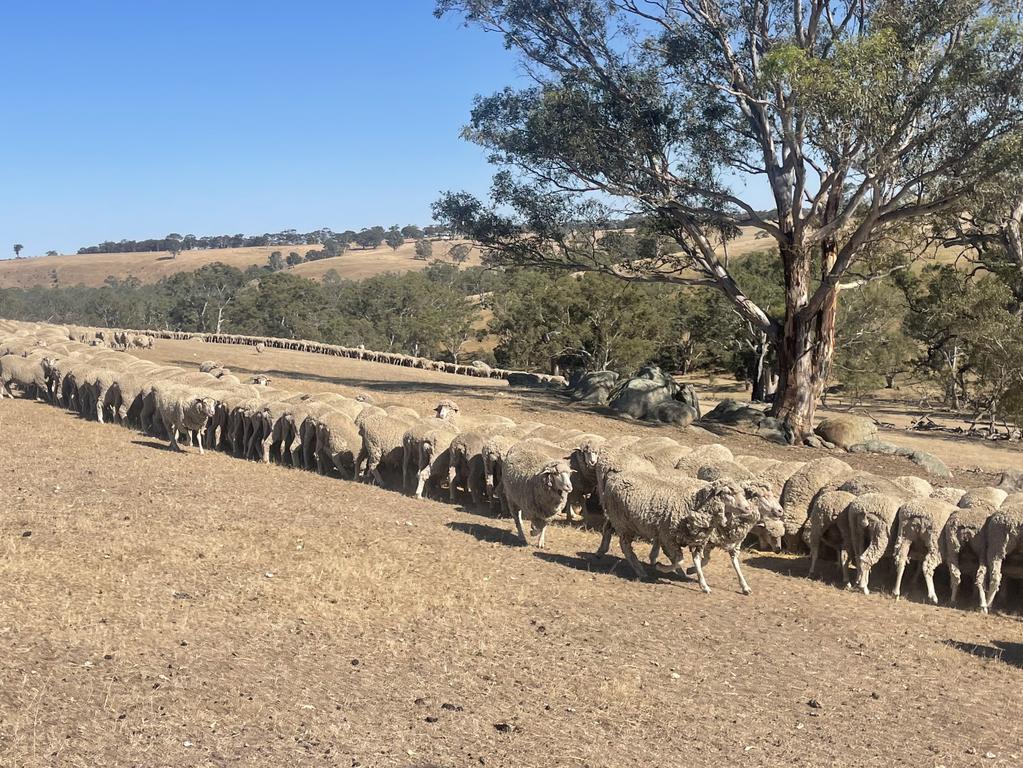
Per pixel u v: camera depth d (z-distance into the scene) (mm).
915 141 31469
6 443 20000
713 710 9219
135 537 13328
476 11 36594
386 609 11359
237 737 7480
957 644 12609
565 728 8383
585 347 78625
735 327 67688
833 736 8844
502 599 12367
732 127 37562
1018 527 14438
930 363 67875
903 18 30578
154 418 23547
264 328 132625
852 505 15727
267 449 21484
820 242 39219
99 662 8711
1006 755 8781
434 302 123688
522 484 15672
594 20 36219
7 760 6641
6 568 11203
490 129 37406
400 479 20984
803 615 13289
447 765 7375
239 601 11000
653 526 13945
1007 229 45344
